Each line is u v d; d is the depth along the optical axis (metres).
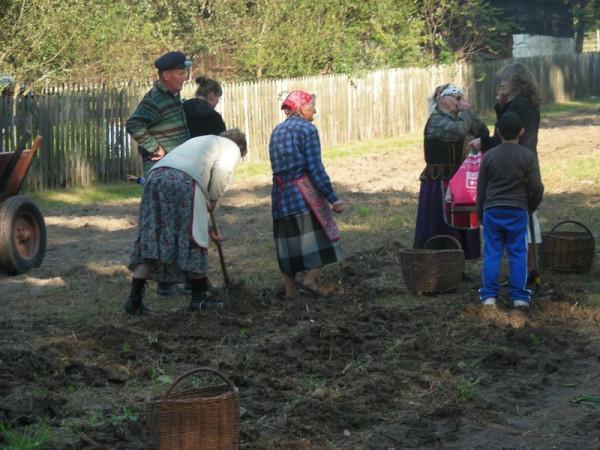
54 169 16.77
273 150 8.52
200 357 6.84
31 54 19.00
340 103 23.34
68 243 12.09
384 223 12.47
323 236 8.54
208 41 23.89
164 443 4.76
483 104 30.22
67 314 8.29
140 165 18.27
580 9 44.09
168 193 7.82
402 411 5.79
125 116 17.91
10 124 16.05
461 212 8.95
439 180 9.04
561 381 6.40
